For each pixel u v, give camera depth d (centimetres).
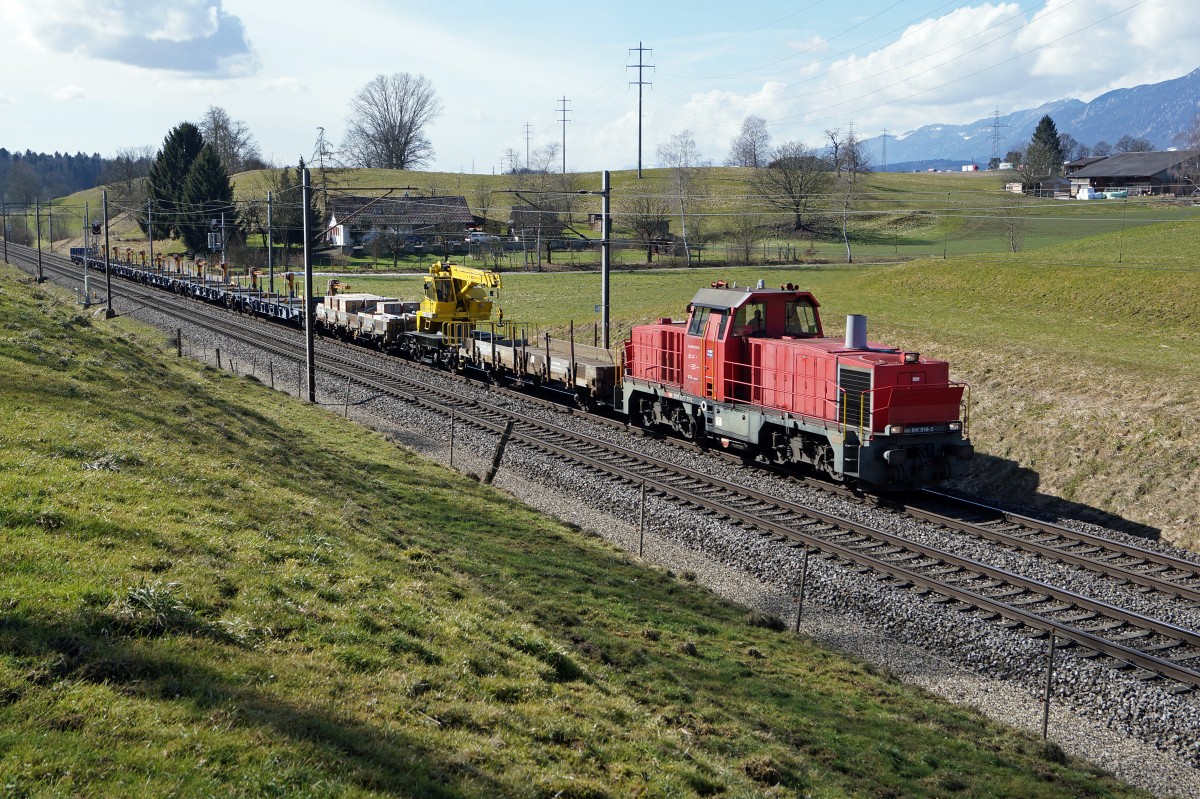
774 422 2459
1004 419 2758
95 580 955
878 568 1795
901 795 1031
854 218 10612
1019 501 2441
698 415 2809
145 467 1506
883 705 1288
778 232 10088
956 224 9956
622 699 1108
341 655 965
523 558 1747
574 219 10681
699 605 1627
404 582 1307
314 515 1544
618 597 1603
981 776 1099
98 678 785
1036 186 12106
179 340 4134
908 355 2209
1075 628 1516
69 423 1641
